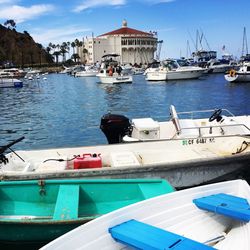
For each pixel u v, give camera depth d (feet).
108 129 39.24
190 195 20.10
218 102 104.42
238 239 17.89
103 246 16.97
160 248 15.29
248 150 33.96
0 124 73.51
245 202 19.49
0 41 522.88
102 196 24.12
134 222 17.89
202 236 18.83
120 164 29.25
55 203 23.91
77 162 29.84
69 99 120.06
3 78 186.70
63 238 15.97
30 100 120.37
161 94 128.16
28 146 53.62
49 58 588.91
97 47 494.59
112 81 177.58
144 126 36.83
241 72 163.12
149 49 510.17
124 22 522.06
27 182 23.85
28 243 20.86
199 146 35.45
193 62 286.05
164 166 28.73
